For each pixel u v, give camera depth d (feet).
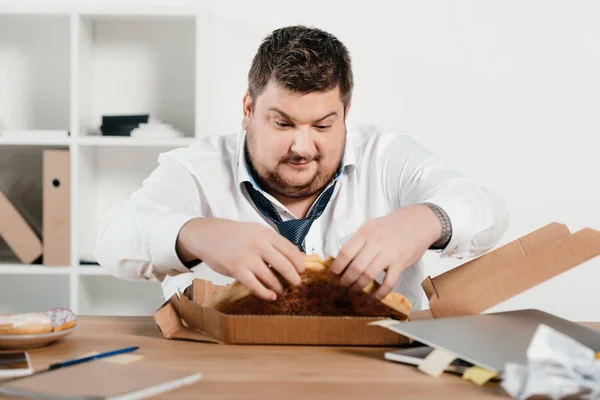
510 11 9.32
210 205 5.49
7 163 9.50
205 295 3.68
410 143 5.66
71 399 2.40
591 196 9.41
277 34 4.39
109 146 9.53
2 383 2.60
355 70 9.42
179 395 2.50
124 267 4.13
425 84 9.41
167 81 9.50
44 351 3.16
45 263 8.61
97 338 3.42
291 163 4.52
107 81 9.48
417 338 2.90
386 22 9.37
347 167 5.55
